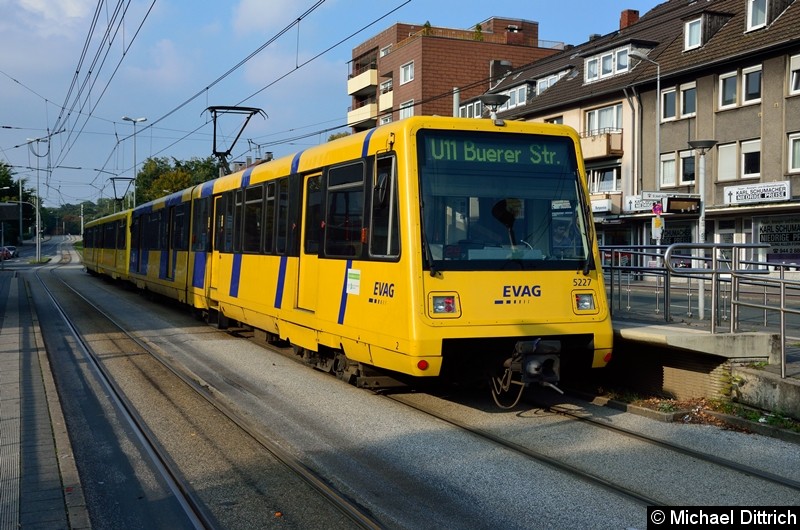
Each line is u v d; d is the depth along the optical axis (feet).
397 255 26.20
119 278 103.45
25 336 49.67
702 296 34.04
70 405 30.14
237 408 29.12
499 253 26.50
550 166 27.99
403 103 174.50
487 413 27.96
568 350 27.66
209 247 52.08
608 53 126.11
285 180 37.52
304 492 19.67
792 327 40.01
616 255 49.08
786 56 96.58
